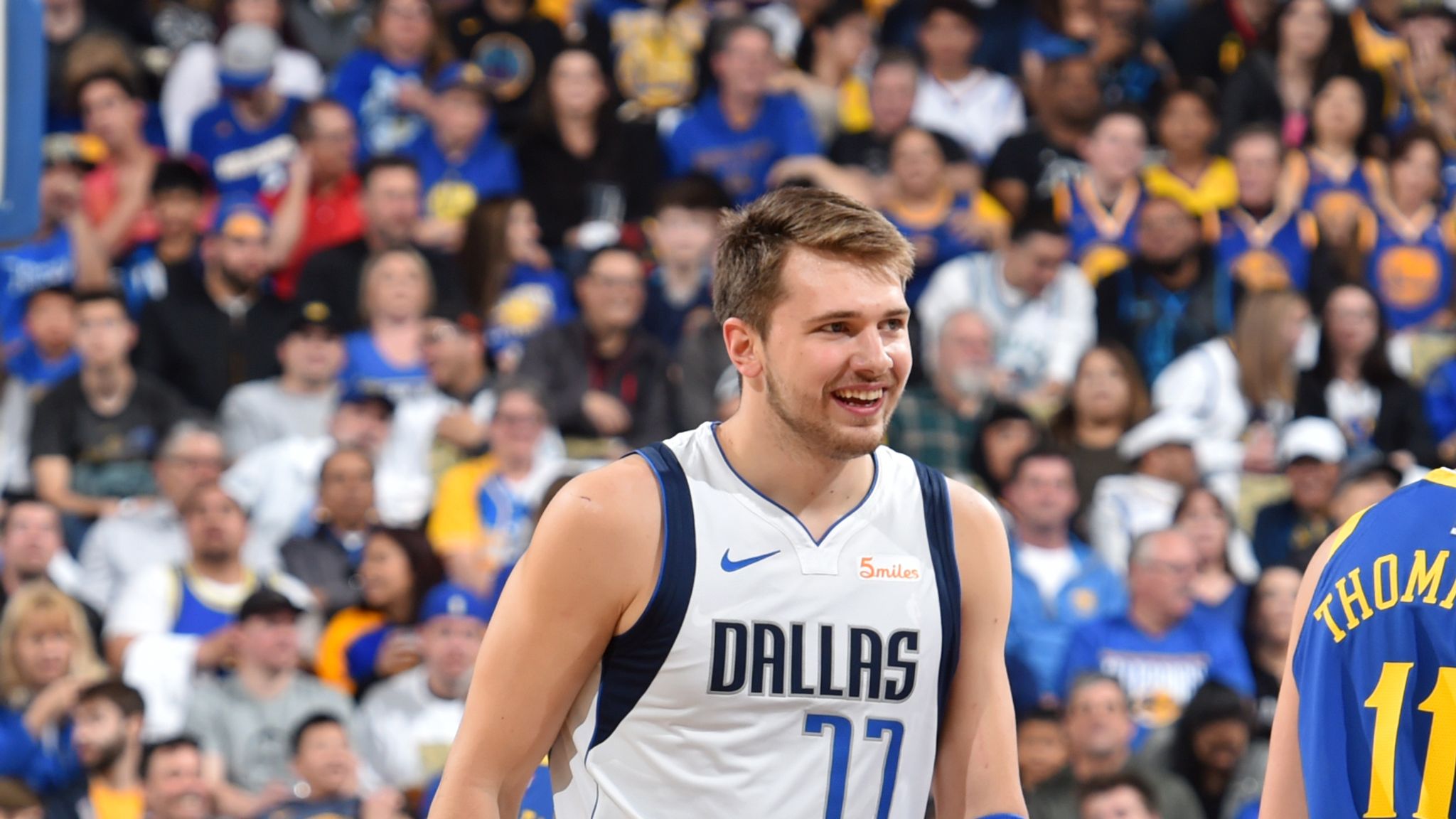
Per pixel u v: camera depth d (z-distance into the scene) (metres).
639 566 5.76
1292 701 5.87
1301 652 5.80
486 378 18.02
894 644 5.84
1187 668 15.22
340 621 15.08
